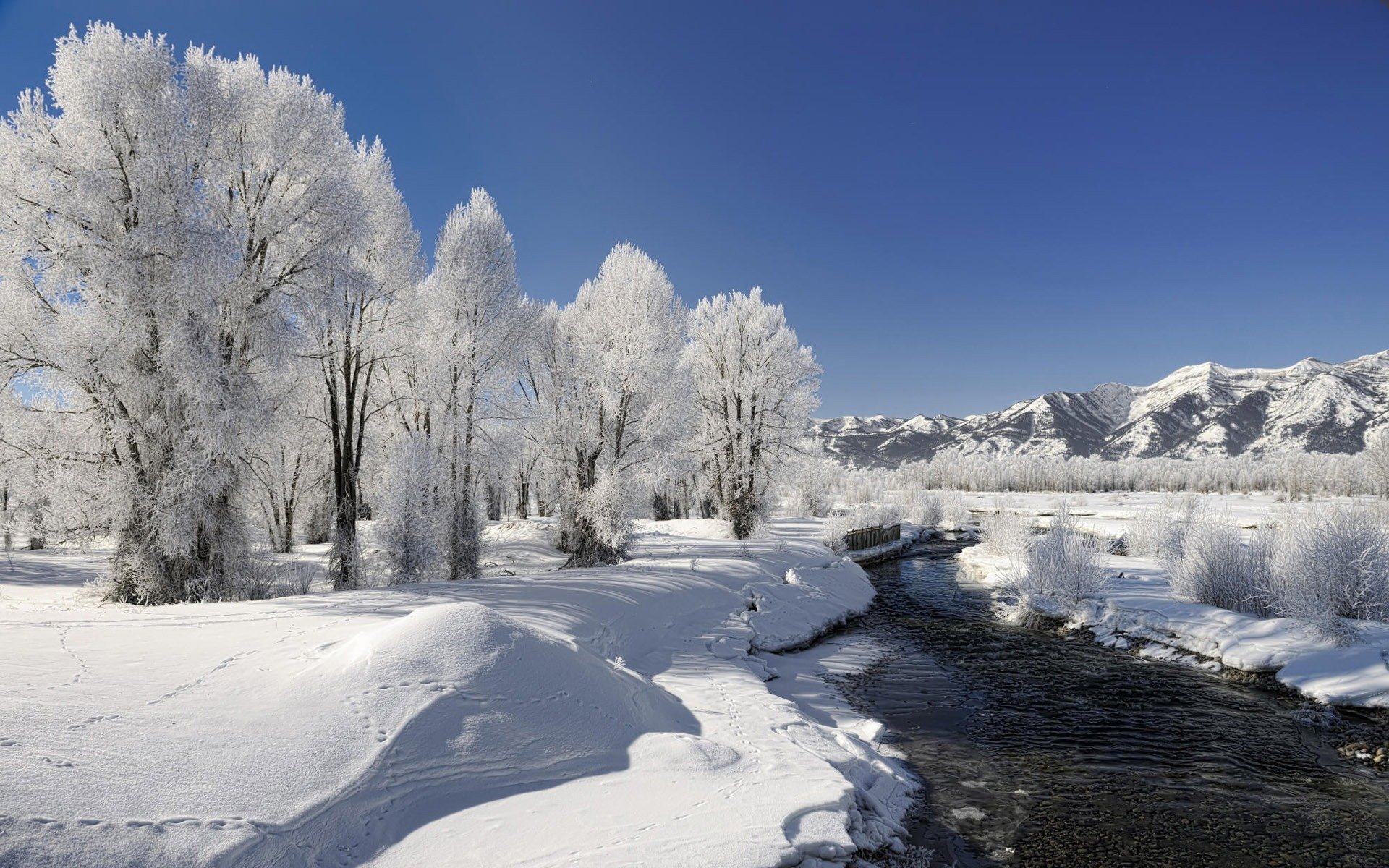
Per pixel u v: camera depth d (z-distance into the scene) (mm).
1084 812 8000
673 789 6504
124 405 15227
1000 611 20547
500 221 21547
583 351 22297
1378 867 6785
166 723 5926
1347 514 14578
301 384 20594
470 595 13742
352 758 5781
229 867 4512
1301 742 10133
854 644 16719
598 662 8859
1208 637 14438
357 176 19281
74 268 14281
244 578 16234
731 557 22672
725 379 32219
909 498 53781
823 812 6469
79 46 14539
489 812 5703
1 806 4367
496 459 21141
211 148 15617
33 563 21625
